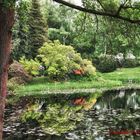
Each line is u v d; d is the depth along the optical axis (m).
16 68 39.19
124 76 50.34
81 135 14.35
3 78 5.62
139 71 53.47
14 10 5.62
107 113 20.66
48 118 18.98
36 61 44.38
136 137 13.84
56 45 44.31
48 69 42.44
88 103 26.23
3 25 5.53
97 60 52.53
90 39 7.15
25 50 48.44
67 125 16.73
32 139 13.69
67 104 25.53
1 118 5.71
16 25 47.25
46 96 31.42
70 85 40.88
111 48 7.05
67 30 59.44
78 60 45.00
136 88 40.50
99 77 46.62
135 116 19.31
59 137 14.02
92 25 7.04
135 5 6.17
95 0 6.50
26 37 48.41
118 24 6.80
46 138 13.87
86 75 45.03
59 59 43.09
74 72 44.28
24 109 22.61
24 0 5.96
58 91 37.03
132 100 28.20
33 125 16.83
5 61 5.59
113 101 27.53
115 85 43.97
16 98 29.14
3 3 5.10
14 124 16.98
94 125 16.59
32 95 32.19
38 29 50.47
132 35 6.76
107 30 6.91
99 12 6.12
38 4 51.09
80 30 7.16
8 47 5.61
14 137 14.05
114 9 6.42
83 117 19.23
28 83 40.44
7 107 23.53
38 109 22.66
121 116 19.38
